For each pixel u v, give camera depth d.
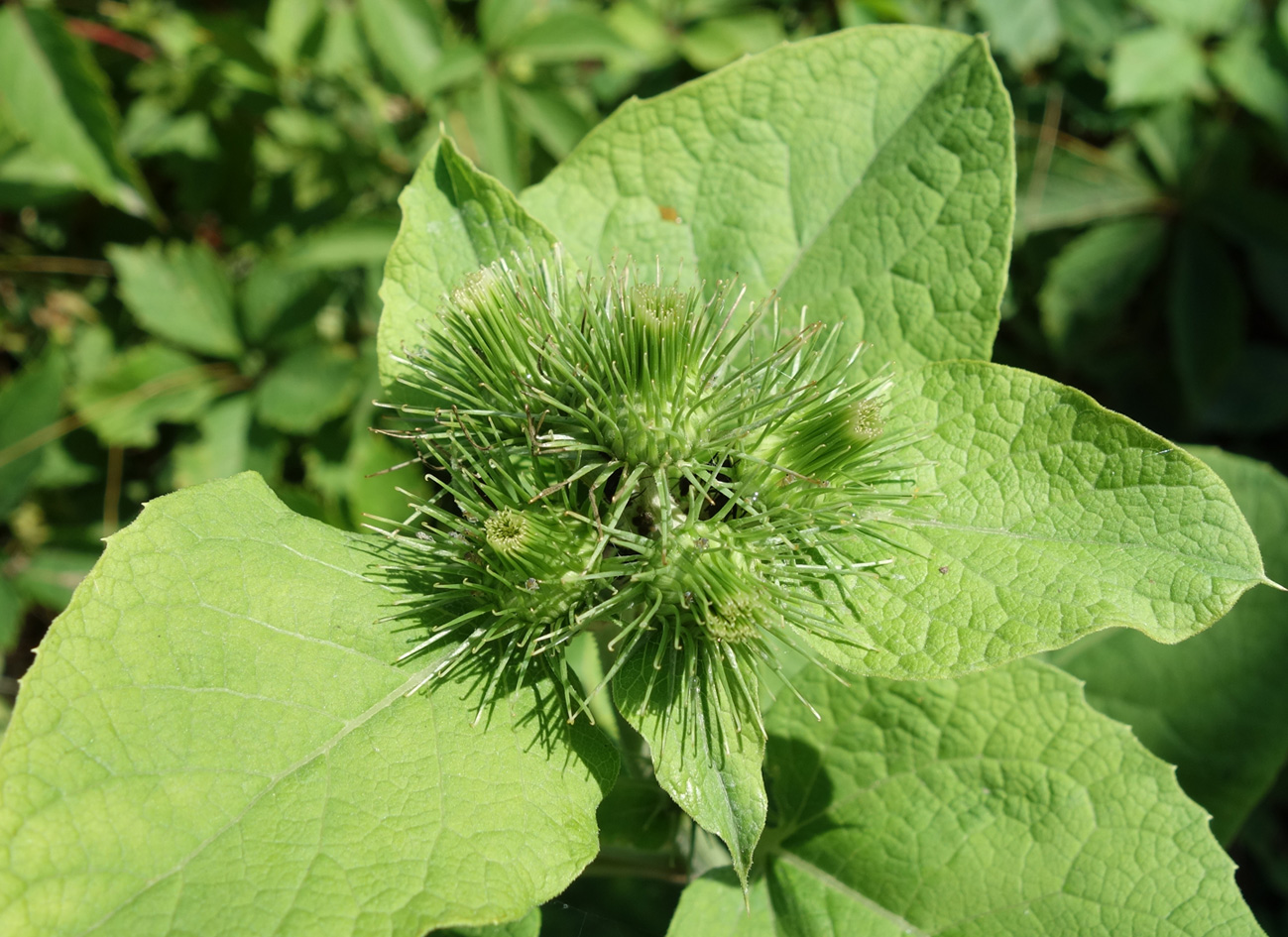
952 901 0.30
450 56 0.46
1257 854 0.54
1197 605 0.24
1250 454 0.59
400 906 0.23
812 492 0.26
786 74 0.31
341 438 0.49
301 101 0.54
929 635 0.25
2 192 0.53
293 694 0.25
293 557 0.26
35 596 0.50
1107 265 0.55
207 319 0.49
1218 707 0.39
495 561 0.26
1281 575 0.39
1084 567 0.25
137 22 0.53
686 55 0.51
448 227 0.29
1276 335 0.61
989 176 0.29
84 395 0.48
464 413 0.26
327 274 0.52
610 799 0.32
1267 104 0.52
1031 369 0.57
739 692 0.26
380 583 0.27
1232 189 0.55
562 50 0.46
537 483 0.26
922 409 0.27
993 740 0.31
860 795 0.32
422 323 0.29
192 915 0.23
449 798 0.25
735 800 0.25
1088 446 0.26
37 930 0.22
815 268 0.30
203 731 0.24
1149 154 0.55
